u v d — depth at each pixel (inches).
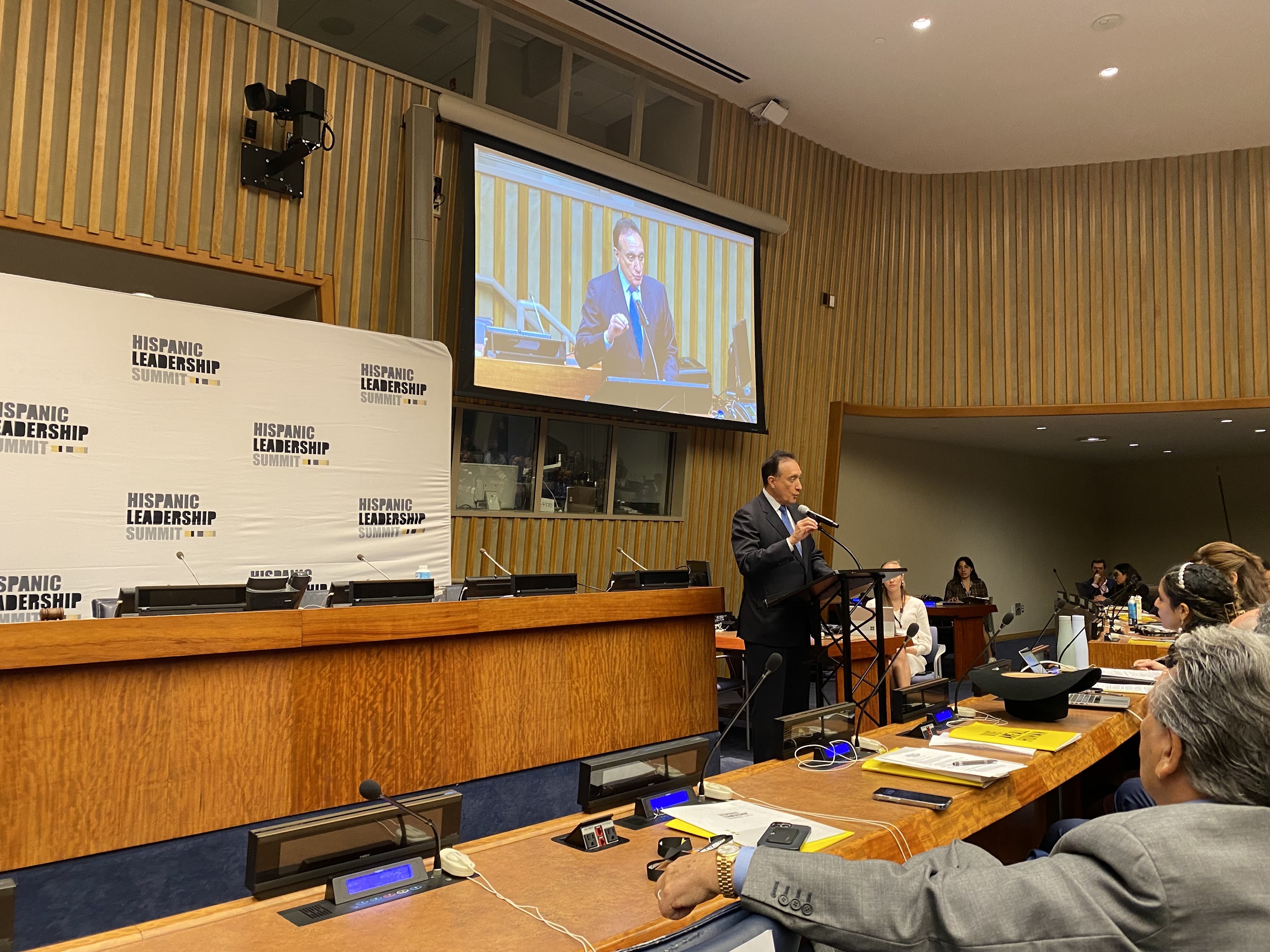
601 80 304.0
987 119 339.3
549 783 160.2
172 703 121.5
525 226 273.6
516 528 281.3
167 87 213.0
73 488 176.7
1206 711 49.3
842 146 366.3
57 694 112.3
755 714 162.6
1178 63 297.3
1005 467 522.3
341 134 241.8
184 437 191.8
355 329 220.8
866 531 438.6
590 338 287.4
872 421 398.0
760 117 334.3
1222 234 357.1
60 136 198.7
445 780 151.3
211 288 241.6
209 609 130.7
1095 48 289.9
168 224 212.5
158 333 189.3
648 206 306.5
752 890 49.4
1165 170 365.7
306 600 167.0
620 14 280.5
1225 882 45.2
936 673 207.8
